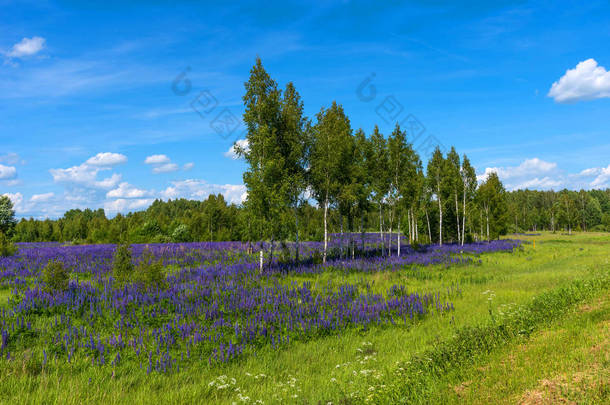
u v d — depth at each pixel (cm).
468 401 597
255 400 704
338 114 3167
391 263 2653
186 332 1089
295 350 1034
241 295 1574
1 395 714
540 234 9881
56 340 1006
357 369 859
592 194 15838
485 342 889
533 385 622
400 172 3322
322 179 2817
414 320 1285
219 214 5781
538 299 1256
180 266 2744
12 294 1544
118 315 1270
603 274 1548
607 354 686
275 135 2495
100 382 794
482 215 6159
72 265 2506
